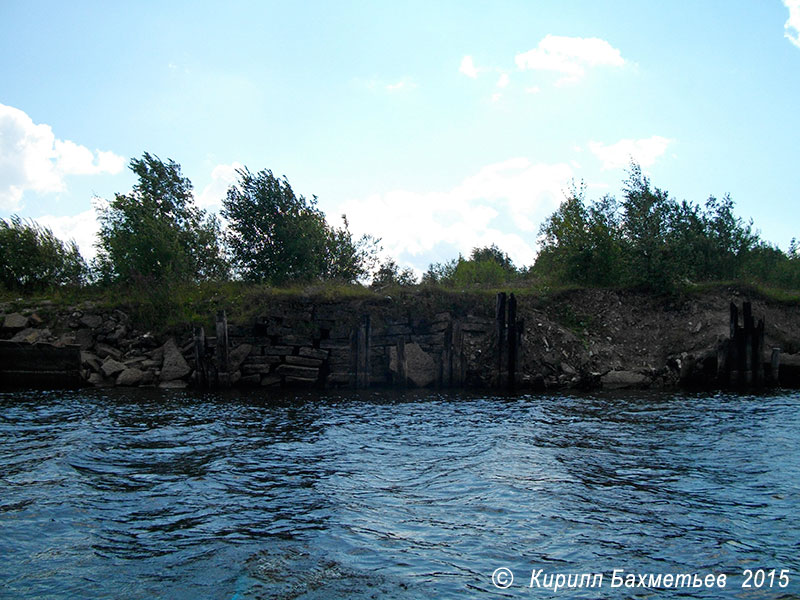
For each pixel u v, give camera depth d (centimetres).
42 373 2433
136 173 3416
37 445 1434
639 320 2995
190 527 946
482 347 2686
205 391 2400
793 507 1053
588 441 1560
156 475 1220
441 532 934
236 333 2575
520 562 832
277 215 3256
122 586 753
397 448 1478
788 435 1633
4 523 948
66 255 3153
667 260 3133
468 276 3656
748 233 3619
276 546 874
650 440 1572
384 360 2641
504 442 1545
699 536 925
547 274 3472
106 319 2664
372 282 3203
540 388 2570
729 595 744
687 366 2684
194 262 3180
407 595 734
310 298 2675
